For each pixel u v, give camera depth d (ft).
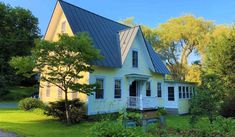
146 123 35.96
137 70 79.61
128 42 75.97
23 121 53.36
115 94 70.38
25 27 159.22
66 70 50.83
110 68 69.41
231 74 78.54
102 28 76.23
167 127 39.78
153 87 86.07
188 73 144.05
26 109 73.46
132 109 72.28
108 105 67.26
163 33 151.53
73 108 54.65
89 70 51.06
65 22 69.26
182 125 46.29
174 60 160.66
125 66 74.95
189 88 92.02
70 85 50.72
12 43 144.56
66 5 68.85
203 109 43.32
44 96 76.54
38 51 47.03
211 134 29.48
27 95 132.77
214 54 82.28
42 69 54.29
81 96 62.69
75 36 47.80
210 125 33.37
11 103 106.32
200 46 138.10
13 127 44.21
